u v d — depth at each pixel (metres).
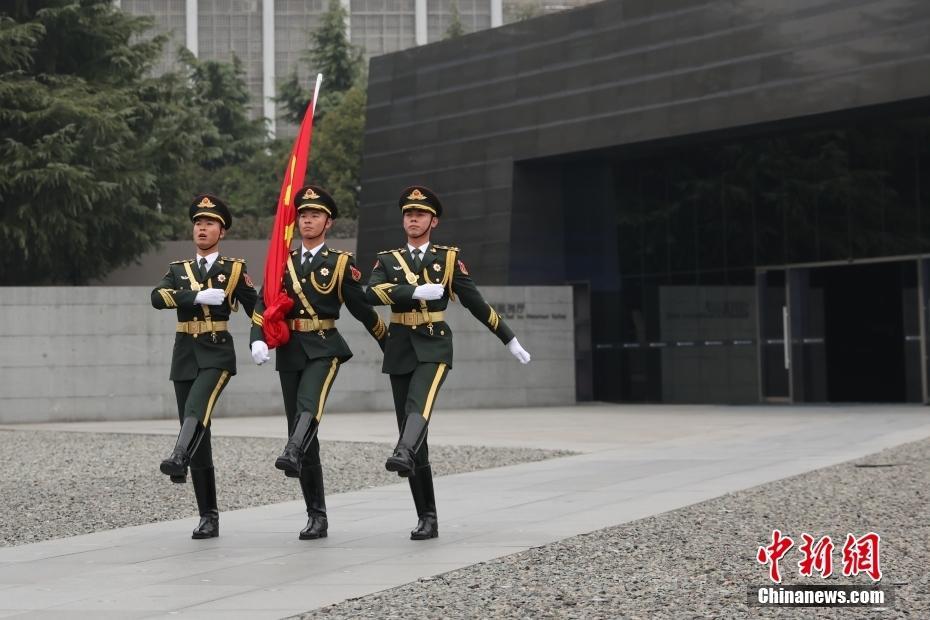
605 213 42.00
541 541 12.16
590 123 39.31
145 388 34.84
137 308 34.81
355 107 78.38
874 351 38.72
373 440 25.22
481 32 42.62
